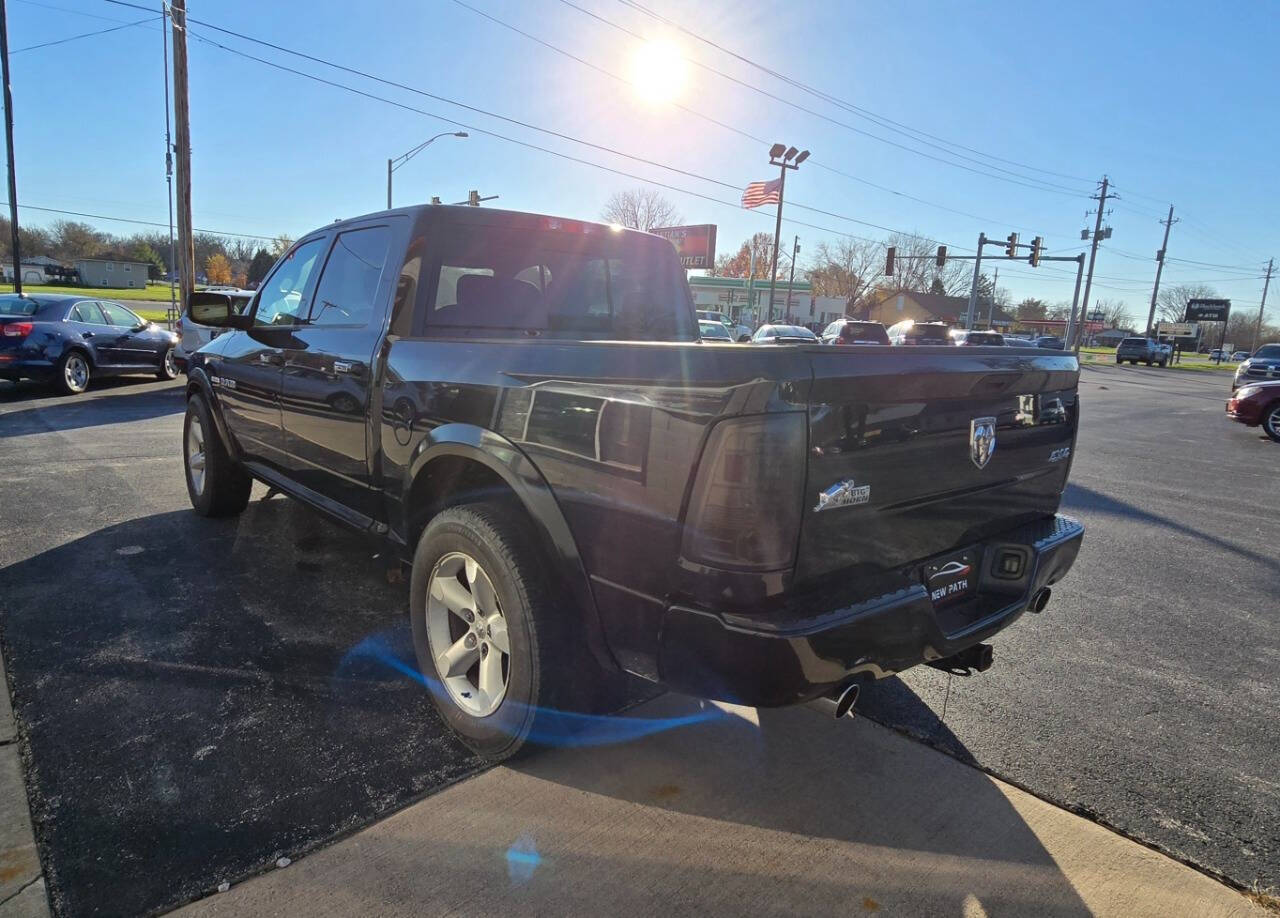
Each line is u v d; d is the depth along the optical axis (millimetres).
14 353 11664
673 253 4242
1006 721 3125
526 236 3580
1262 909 2141
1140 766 2828
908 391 2195
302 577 4266
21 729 2725
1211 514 7098
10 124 21109
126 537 4883
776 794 2562
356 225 3693
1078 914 2092
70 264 93250
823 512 2020
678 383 2006
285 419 4043
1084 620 4312
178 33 16219
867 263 86875
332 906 1999
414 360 3014
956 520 2523
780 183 37594
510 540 2535
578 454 2289
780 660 1926
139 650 3350
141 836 2215
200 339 13680
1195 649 3932
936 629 2340
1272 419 13039
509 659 2555
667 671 2127
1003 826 2447
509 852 2229
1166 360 50438
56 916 1919
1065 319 115625
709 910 2041
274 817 2328
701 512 1959
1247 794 2678
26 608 3746
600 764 2691
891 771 2729
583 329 3818
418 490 3088
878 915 2055
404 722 2902
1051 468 3023
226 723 2828
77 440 8305
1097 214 50938
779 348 1900
